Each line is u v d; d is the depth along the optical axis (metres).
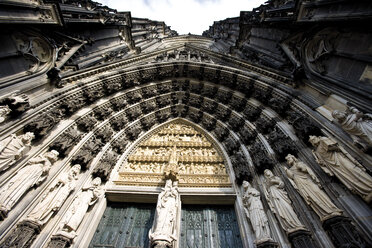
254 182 7.41
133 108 11.63
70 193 6.73
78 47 10.30
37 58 8.01
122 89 11.59
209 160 10.01
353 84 5.92
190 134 12.17
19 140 5.84
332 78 6.78
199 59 14.93
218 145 10.63
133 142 10.88
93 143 8.45
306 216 5.20
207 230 7.11
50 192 6.11
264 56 12.73
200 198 7.98
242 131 9.52
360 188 4.22
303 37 8.26
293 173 5.83
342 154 4.93
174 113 13.26
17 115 6.33
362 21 5.54
